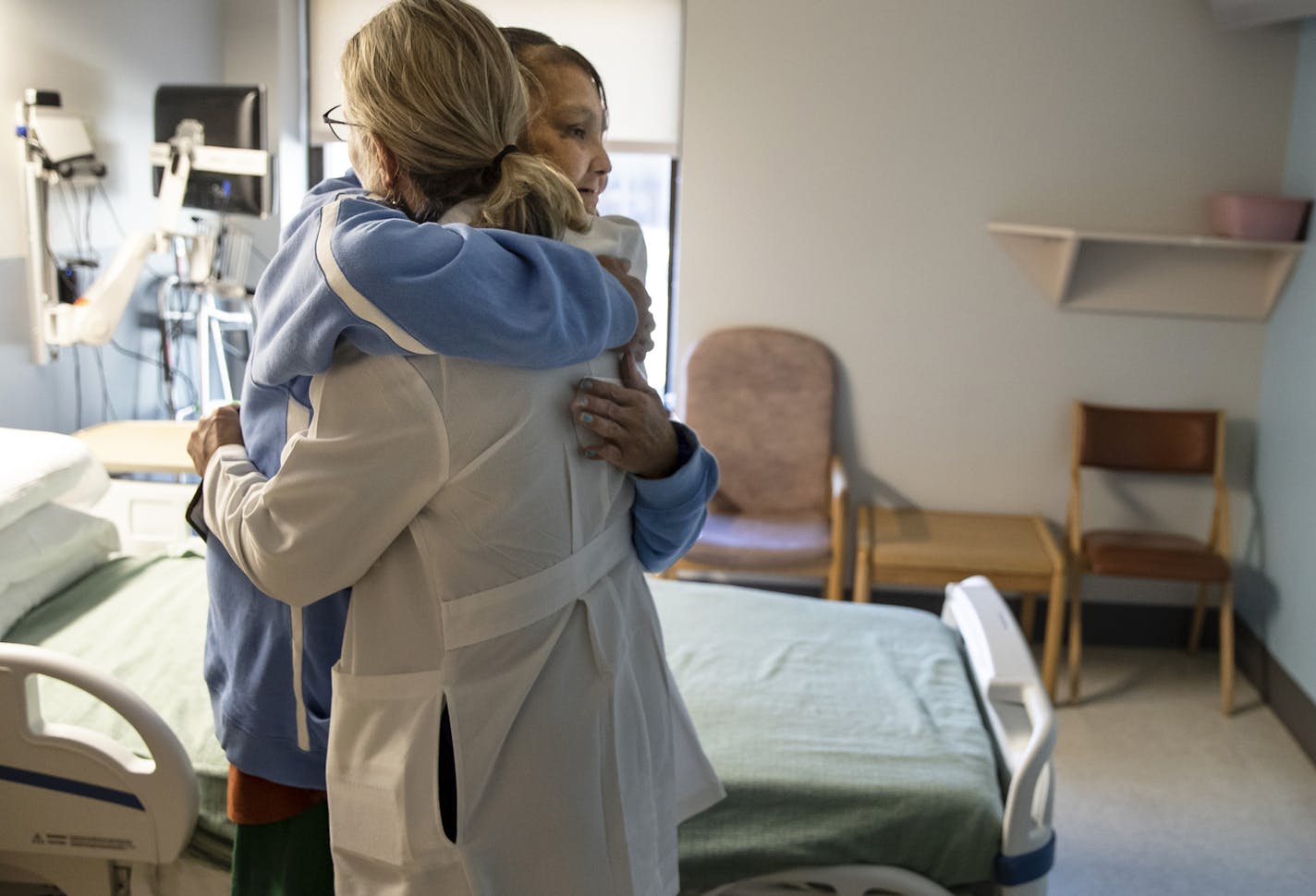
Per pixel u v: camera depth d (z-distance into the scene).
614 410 1.21
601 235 1.21
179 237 3.28
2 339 2.97
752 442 3.89
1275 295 3.70
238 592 1.28
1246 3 3.30
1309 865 2.75
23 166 2.95
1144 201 3.76
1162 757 3.24
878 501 4.01
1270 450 3.71
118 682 1.72
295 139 4.09
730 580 4.11
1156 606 3.98
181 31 3.71
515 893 1.18
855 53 3.74
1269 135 3.70
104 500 2.86
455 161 1.11
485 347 1.04
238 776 1.35
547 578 1.18
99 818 1.77
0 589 2.19
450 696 1.14
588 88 1.32
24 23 3.02
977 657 2.31
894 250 3.85
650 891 1.28
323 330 1.05
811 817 1.90
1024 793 1.85
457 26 1.09
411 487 1.10
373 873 1.19
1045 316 3.85
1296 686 3.38
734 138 3.82
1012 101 3.73
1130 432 3.76
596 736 1.21
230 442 1.27
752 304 3.92
